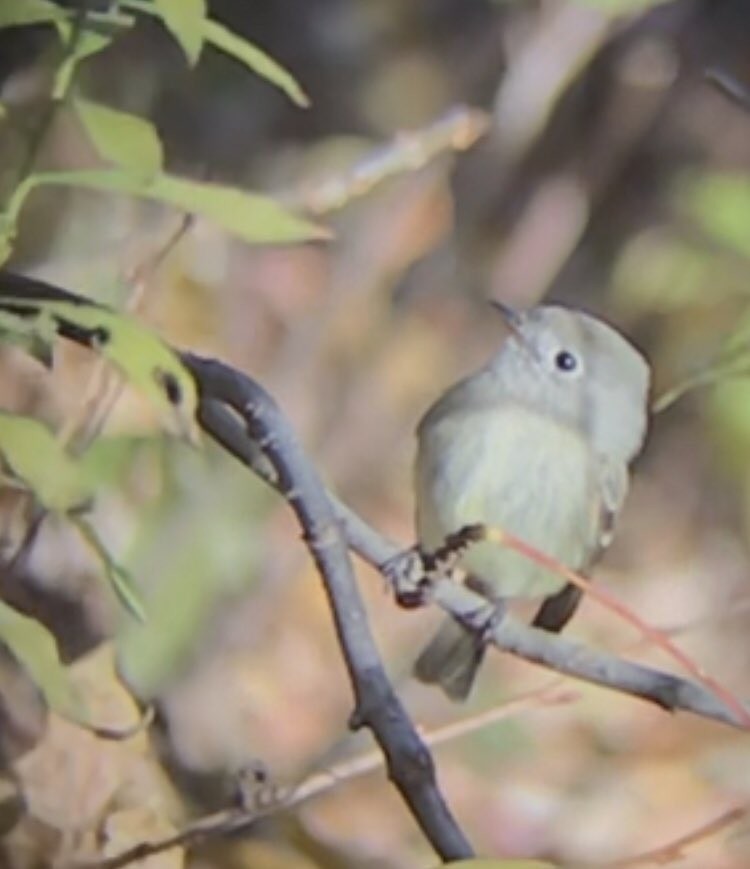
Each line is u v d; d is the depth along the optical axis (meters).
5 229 5.08
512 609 9.94
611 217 14.77
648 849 12.35
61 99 5.12
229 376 5.92
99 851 7.71
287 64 15.05
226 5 15.45
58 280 9.42
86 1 5.18
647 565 14.12
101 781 7.75
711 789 12.70
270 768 10.44
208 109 14.39
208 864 8.54
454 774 12.25
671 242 10.53
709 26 15.23
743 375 6.70
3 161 5.52
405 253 13.71
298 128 14.79
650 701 5.89
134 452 6.66
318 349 13.45
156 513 8.72
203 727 10.24
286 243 5.59
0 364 8.88
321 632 11.63
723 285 9.65
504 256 14.30
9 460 4.88
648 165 14.84
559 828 12.31
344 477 13.27
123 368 4.89
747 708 5.86
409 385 13.62
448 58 15.09
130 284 8.49
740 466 8.06
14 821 7.68
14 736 7.58
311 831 9.23
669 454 14.30
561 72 13.94
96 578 8.28
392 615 12.43
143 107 13.72
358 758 8.98
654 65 15.04
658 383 11.59
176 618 9.12
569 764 12.52
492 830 12.19
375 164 9.44
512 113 14.12
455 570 8.44
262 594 10.99
